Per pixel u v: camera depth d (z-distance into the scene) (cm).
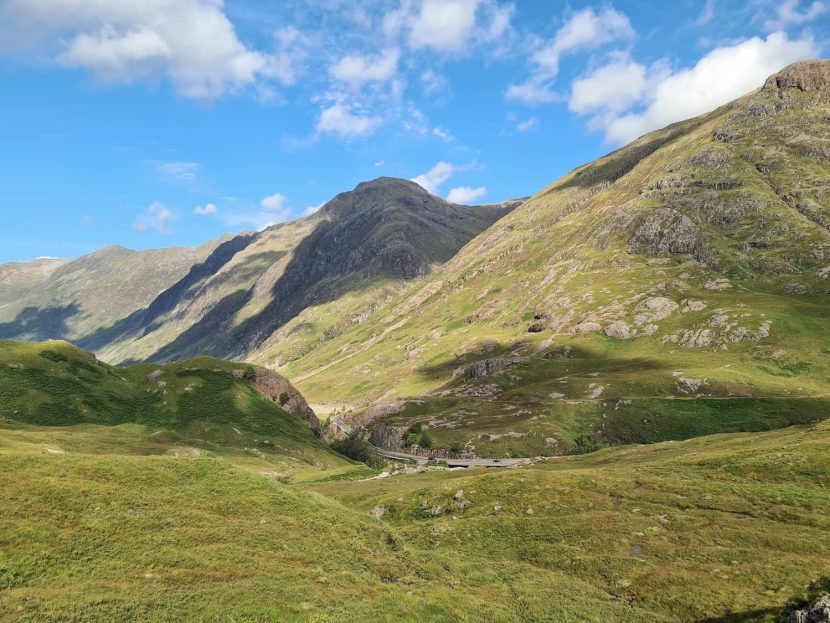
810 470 5806
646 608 3828
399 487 8988
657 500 5812
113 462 4850
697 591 3862
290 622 3084
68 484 4172
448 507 6862
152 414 16212
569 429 19325
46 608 2733
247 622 2989
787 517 4828
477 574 4672
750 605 3494
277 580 3634
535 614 3734
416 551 5056
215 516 4469
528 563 4966
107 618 2756
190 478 5012
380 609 3497
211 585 3384
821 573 3706
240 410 17812
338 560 4291
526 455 18025
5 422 12406
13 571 3012
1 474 4075
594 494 6300
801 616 3034
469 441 19400
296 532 4562
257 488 5200
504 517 6072
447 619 3509
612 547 4912
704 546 4597
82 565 3278
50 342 17525
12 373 15175
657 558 4550
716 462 6819
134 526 3909
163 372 18675
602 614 3716
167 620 2856
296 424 18800
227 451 13925
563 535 5353
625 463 9594
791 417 17525
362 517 5403
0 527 3381
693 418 18688
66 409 14562
